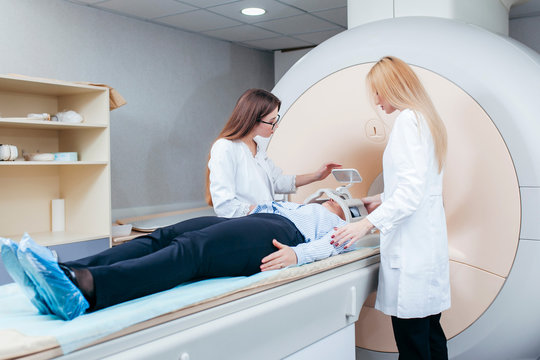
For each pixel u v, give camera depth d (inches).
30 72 109.4
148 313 35.5
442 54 72.9
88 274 37.2
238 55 169.2
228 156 65.6
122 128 131.7
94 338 32.5
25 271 33.9
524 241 64.8
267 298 45.6
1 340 30.0
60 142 112.0
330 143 83.1
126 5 120.0
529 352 68.1
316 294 50.5
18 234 104.9
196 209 146.0
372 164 78.8
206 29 145.8
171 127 145.6
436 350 63.3
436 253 57.2
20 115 103.5
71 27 117.2
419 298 56.2
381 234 59.2
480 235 68.1
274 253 49.9
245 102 67.4
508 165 66.2
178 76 146.7
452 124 70.2
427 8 83.6
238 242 48.8
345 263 56.1
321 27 143.5
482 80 69.1
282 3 119.0
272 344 45.6
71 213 110.7
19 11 106.7
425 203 56.8
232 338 41.3
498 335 67.1
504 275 66.2
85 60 120.7
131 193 135.2
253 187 68.4
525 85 67.9
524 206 64.9
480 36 73.9
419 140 54.6
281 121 89.6
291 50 178.4
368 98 72.2
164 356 36.0
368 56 80.1
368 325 76.0
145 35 135.6
